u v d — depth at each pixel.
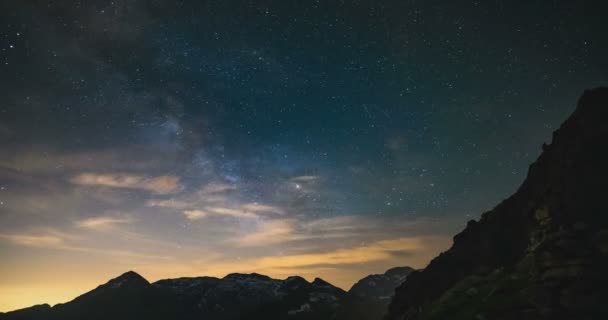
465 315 34.94
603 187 34.53
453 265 57.75
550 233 35.03
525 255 41.16
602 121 38.88
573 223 33.88
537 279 31.70
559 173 39.00
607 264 28.06
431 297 55.44
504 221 54.19
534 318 28.39
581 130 40.47
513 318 29.61
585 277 27.94
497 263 49.41
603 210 33.28
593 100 41.75
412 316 53.69
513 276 37.25
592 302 26.52
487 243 54.03
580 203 34.72
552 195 37.59
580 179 36.00
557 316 27.31
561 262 29.89
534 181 52.16
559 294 28.28
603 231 30.41
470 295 40.19
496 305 32.56
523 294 31.25
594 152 37.09
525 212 50.38
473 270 52.62
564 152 43.66
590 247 29.89
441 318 38.22
